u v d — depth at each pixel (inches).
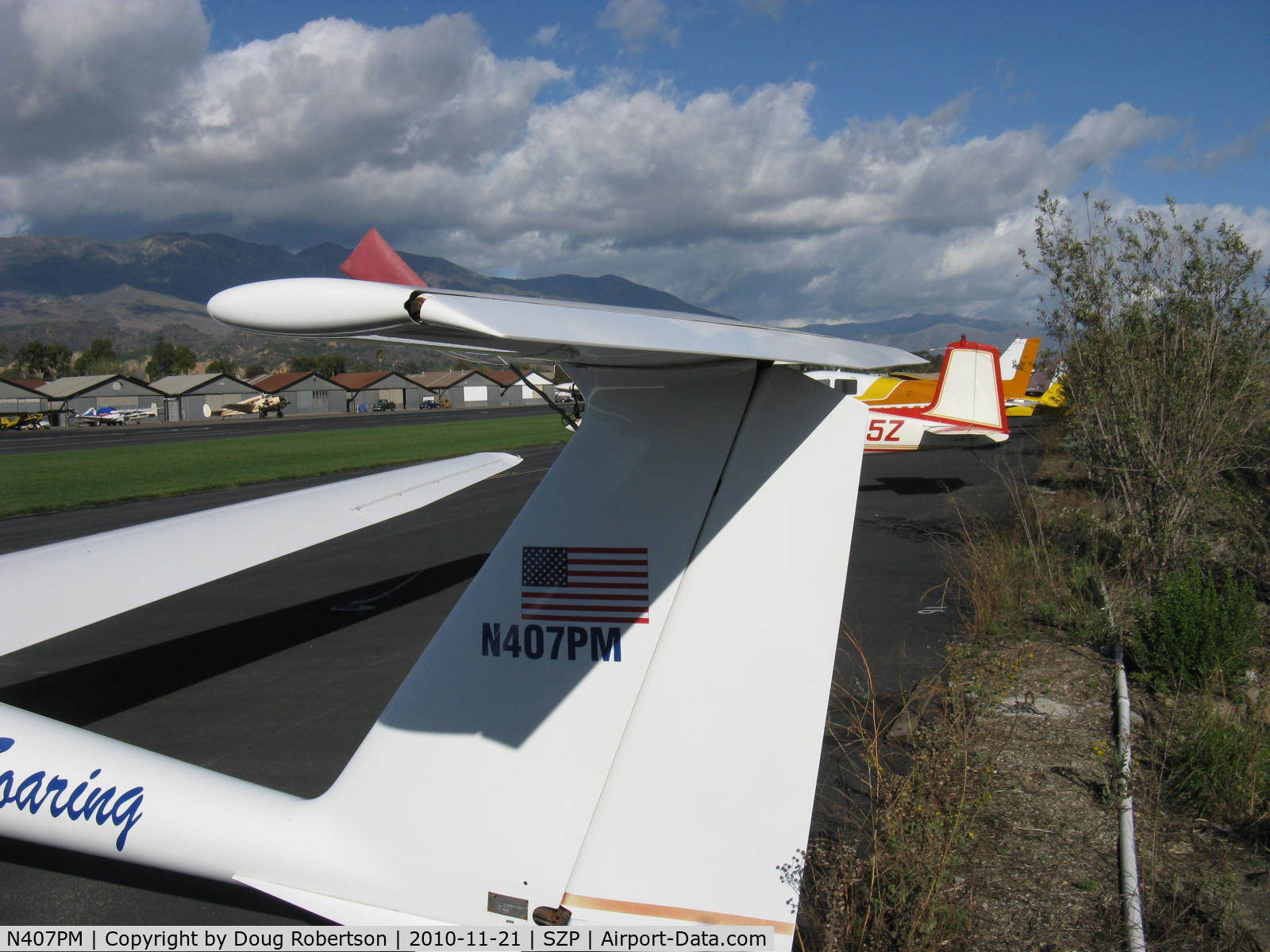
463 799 72.6
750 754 64.9
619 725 68.4
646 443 68.4
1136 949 106.7
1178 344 277.9
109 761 90.6
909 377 804.0
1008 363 949.8
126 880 123.0
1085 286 291.1
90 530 479.2
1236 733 157.2
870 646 237.5
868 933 105.0
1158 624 203.9
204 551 198.4
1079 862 128.7
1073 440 327.9
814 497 64.3
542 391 75.7
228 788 85.4
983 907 117.5
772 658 64.8
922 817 122.0
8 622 149.3
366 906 74.8
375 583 334.0
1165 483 271.4
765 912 63.3
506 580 72.4
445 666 74.4
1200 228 277.4
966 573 314.7
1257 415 276.7
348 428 1673.2
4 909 116.5
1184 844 133.8
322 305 39.5
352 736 186.9
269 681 224.2
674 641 67.3
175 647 254.5
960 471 634.2
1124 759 143.4
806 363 49.8
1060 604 263.1
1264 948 108.1
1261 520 280.5
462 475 297.3
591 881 67.9
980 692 180.2
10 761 92.4
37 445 1414.9
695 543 67.0
